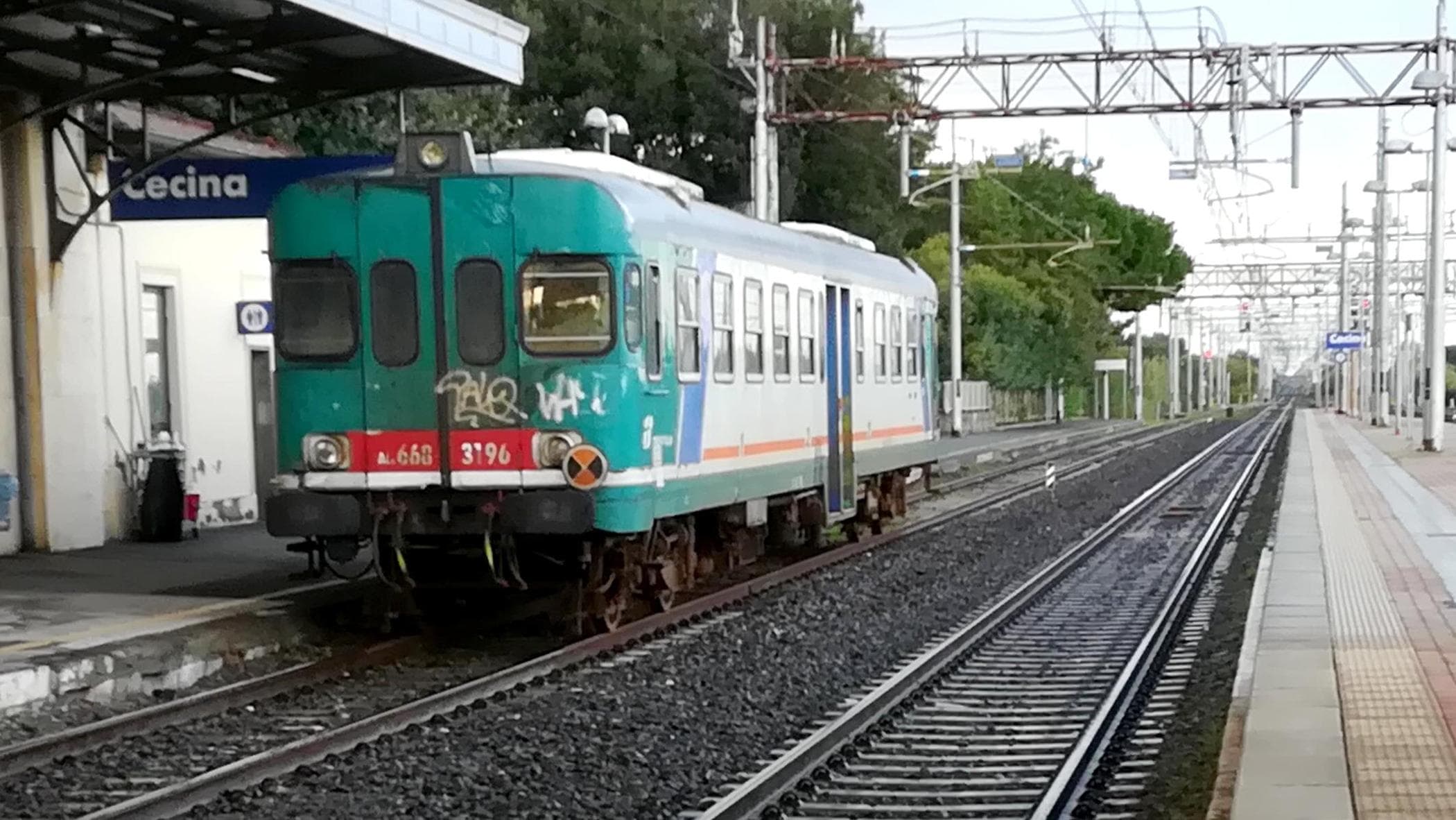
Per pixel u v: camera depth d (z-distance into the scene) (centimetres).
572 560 1414
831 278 1983
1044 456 4984
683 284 1481
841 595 1758
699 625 1512
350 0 1467
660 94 5059
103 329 1941
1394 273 7488
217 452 2192
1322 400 15150
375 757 974
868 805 893
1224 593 1816
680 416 1465
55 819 851
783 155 5156
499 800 888
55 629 1261
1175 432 7769
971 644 1443
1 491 1638
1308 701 989
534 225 1345
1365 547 1962
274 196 1767
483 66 1742
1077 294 8119
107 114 1869
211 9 1579
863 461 2136
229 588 1520
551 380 1339
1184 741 1047
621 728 1074
